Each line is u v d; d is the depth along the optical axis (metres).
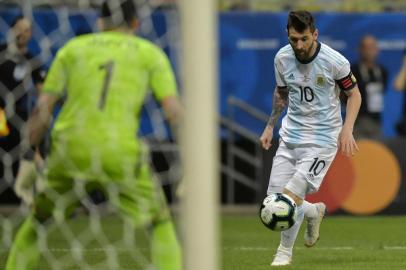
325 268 27.08
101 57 19.75
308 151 27.00
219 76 49.69
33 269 21.50
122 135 19.45
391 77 50.28
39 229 21.23
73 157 19.55
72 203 20.64
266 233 39.34
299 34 25.77
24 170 37.19
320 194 47.03
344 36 50.41
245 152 50.25
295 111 27.28
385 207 47.72
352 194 47.41
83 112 19.55
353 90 26.64
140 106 19.80
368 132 49.78
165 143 45.75
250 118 50.00
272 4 52.59
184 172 14.09
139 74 19.69
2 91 37.47
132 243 34.78
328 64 26.55
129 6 20.14
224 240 36.41
